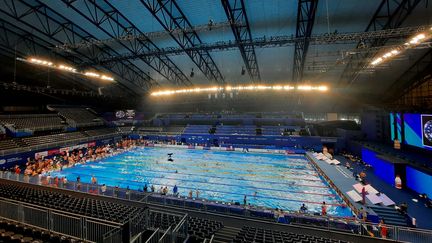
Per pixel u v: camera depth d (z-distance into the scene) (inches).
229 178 847.1
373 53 733.3
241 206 532.7
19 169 810.8
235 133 1454.2
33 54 872.3
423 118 624.4
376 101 1088.2
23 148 921.5
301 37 677.3
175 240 279.1
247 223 437.1
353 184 671.1
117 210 390.3
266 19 663.8
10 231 275.0
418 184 568.4
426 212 490.6
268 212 492.7
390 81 917.8
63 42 824.9
